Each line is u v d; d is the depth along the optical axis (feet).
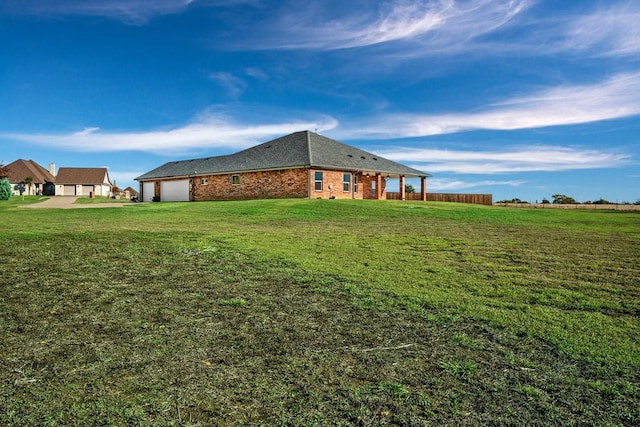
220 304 17.81
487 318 16.30
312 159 92.73
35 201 127.65
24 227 43.21
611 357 12.93
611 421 9.64
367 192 111.96
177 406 10.12
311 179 92.38
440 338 14.43
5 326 15.21
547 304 18.22
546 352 13.33
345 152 107.65
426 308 17.49
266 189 100.12
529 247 33.83
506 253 30.73
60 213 69.92
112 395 10.61
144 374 11.71
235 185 106.83
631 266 26.35
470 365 12.37
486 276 23.02
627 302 18.49
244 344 13.80
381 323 15.81
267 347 13.58
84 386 11.05
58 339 14.08
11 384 11.12
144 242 31.89
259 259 26.48
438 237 39.22
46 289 19.71
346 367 12.24
